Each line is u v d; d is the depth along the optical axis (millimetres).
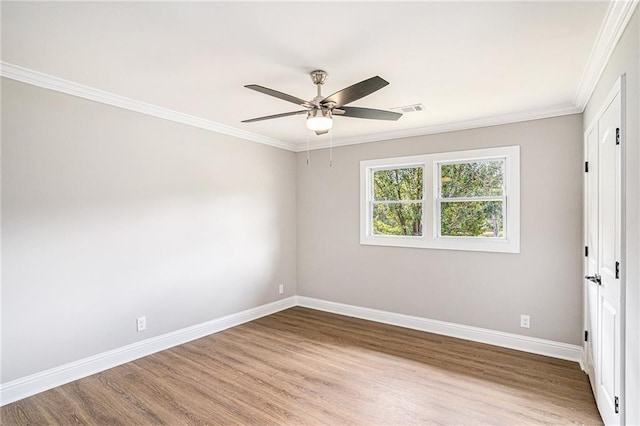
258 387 2746
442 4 1725
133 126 3270
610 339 2084
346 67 2459
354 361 3232
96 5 1729
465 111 3441
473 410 2420
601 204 2320
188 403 2518
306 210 5125
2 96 2477
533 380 2850
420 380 2855
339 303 4805
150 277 3410
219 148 4094
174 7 1752
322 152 4949
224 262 4148
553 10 1769
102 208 3047
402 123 3887
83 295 2920
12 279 2537
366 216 4566
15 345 2547
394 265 4324
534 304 3447
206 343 3688
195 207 3826
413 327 4168
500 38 2053
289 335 3932
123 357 3186
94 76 2645
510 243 3561
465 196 3906
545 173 3389
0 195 2479
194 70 2527
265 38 2068
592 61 2322
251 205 4500
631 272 1697
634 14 1615
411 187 4281
